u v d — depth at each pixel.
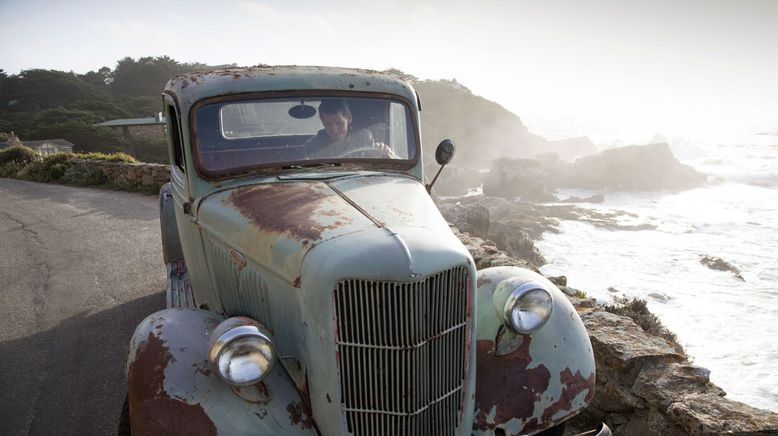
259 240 2.83
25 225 12.40
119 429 2.89
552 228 37.50
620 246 32.91
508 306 2.84
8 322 6.39
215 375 2.52
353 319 2.36
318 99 3.65
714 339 17.66
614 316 4.82
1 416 4.39
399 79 3.97
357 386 2.42
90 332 6.00
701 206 49.28
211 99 3.48
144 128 83.50
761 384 14.20
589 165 63.97
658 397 3.66
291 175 3.43
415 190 3.31
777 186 60.78
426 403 2.53
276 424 2.50
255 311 3.02
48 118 96.69
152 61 147.12
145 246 9.79
